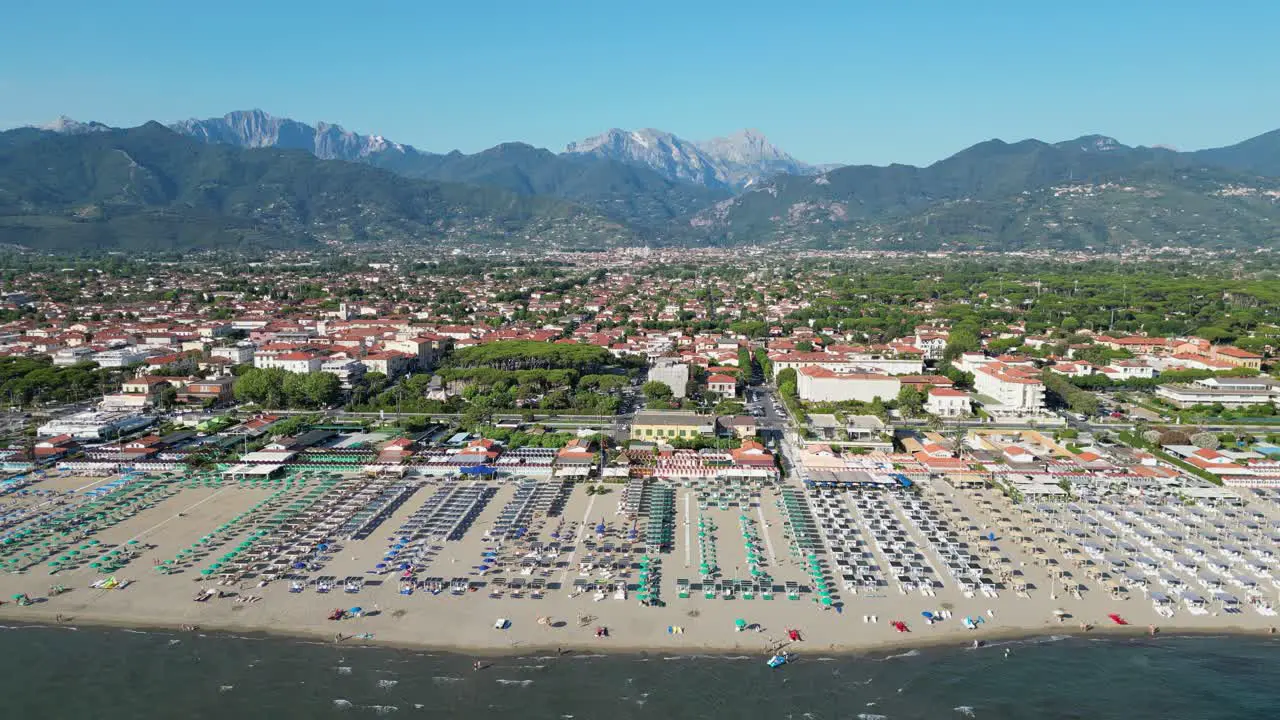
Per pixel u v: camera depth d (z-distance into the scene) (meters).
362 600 163.12
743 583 168.62
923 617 156.50
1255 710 130.88
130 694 136.88
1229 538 188.88
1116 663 143.50
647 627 153.62
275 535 193.50
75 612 160.12
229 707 133.50
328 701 134.75
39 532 196.38
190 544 189.12
